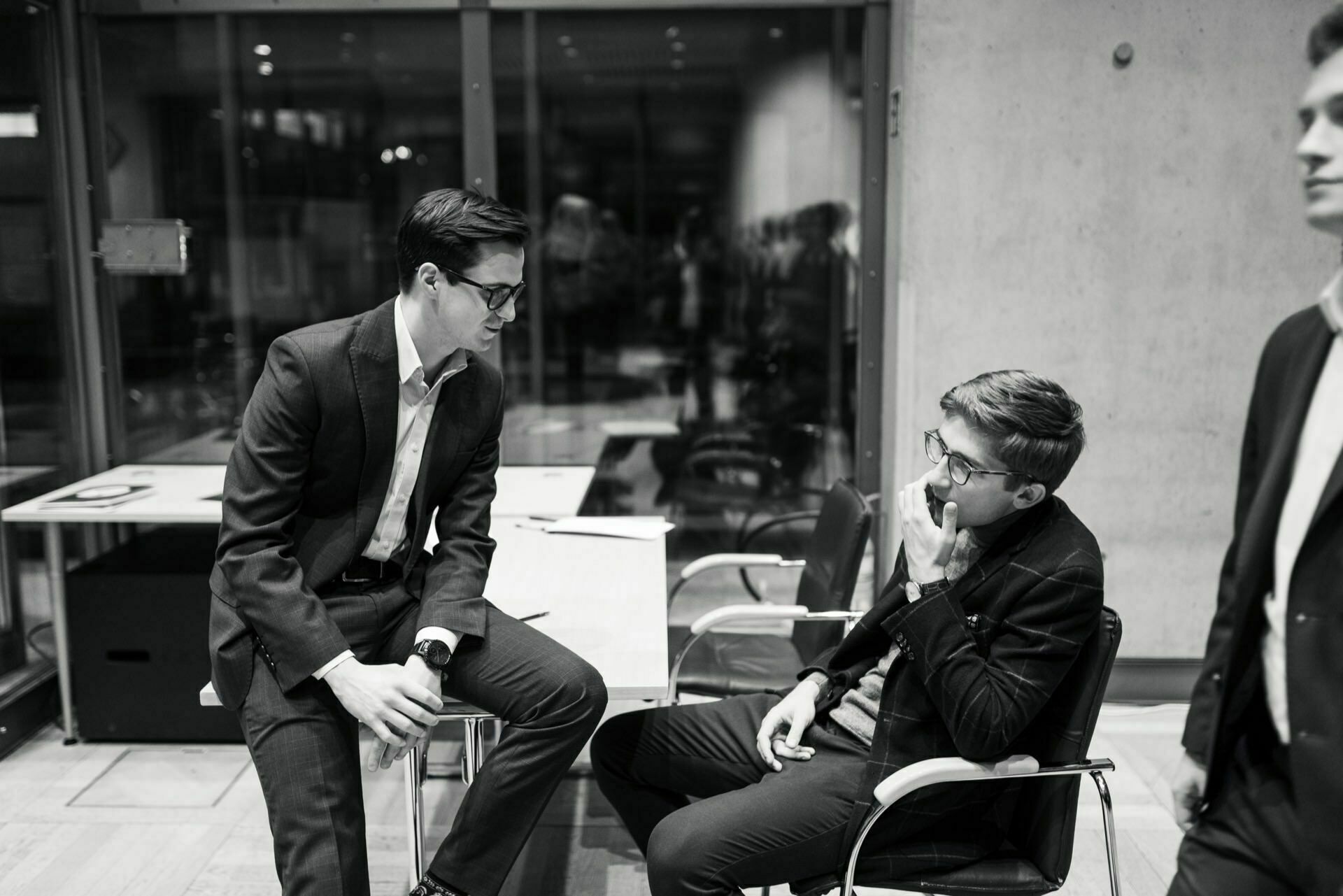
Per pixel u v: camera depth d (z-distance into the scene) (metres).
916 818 1.88
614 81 4.23
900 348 3.87
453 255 1.87
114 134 4.18
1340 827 1.31
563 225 4.35
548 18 4.18
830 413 4.45
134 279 4.25
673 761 2.23
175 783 3.27
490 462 2.19
